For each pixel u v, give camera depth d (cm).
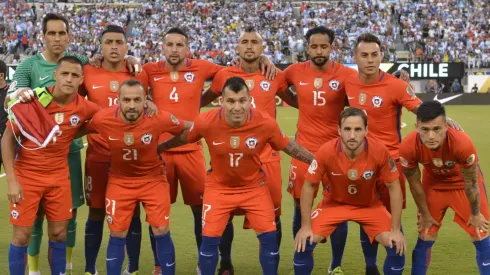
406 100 622
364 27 3909
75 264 677
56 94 548
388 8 4184
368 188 565
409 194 1019
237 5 4231
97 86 636
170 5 4206
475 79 3159
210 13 4134
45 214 570
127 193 574
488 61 3434
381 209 579
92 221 629
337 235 627
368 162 552
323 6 4228
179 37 647
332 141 563
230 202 570
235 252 723
